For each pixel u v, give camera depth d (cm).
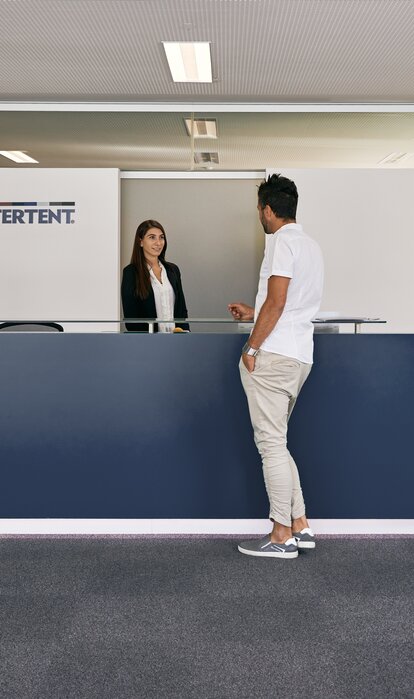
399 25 582
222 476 455
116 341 453
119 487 456
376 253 790
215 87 748
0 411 455
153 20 578
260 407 413
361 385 454
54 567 396
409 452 456
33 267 785
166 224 796
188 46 633
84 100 797
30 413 455
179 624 319
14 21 579
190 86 745
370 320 444
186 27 590
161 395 454
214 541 446
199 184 797
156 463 455
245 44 627
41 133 801
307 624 320
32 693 259
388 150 796
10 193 784
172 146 799
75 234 783
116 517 457
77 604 342
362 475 457
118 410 454
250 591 360
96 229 781
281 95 777
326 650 294
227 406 453
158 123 798
